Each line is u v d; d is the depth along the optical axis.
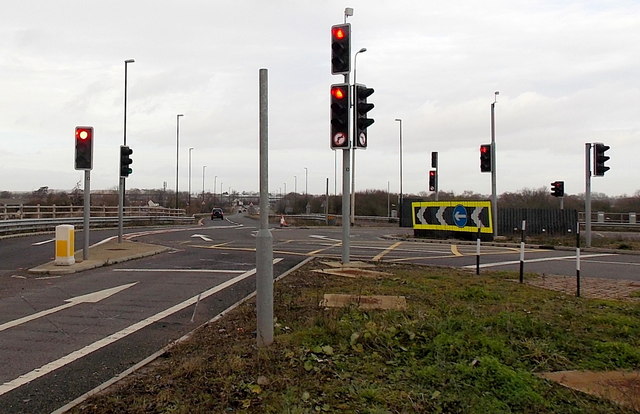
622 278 13.25
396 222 59.53
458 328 6.73
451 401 4.48
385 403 4.46
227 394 4.70
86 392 5.07
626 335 6.79
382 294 9.60
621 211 63.41
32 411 4.62
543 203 65.81
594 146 24.14
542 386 4.89
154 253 18.06
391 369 5.35
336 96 13.29
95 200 55.88
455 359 5.61
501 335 6.49
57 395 5.01
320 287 10.51
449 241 28.53
